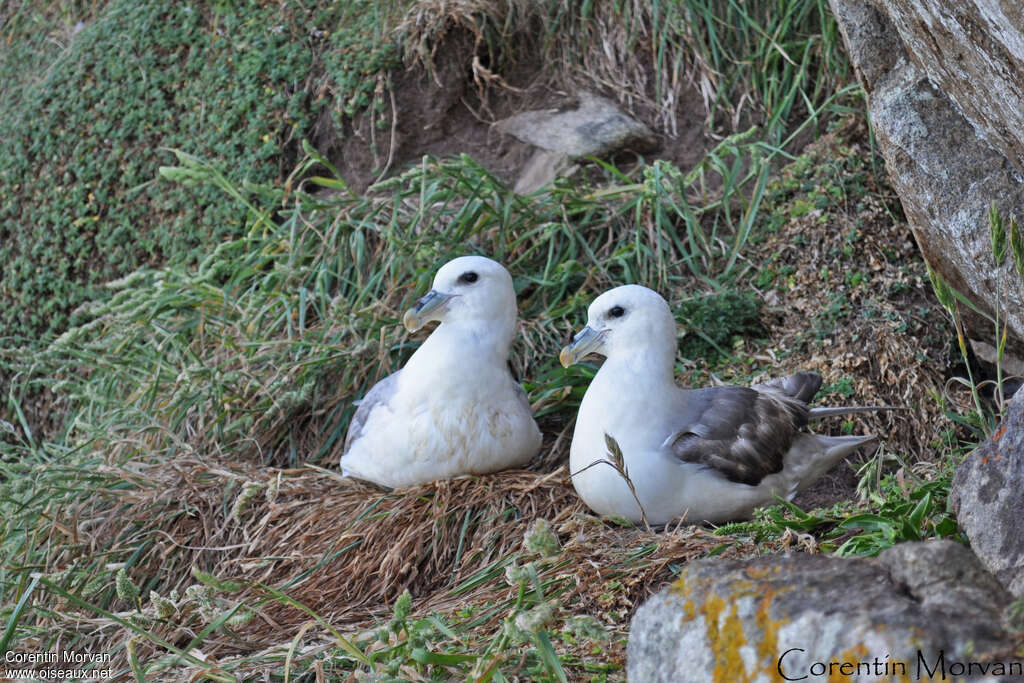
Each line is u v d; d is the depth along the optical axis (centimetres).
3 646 719
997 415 909
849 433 958
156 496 939
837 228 1120
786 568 496
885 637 430
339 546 869
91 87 1391
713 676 479
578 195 1184
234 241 1271
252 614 654
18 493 941
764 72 1289
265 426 1052
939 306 1050
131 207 1350
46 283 1353
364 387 1066
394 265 1137
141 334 1202
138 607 660
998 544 590
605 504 816
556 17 1352
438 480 897
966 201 801
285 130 1338
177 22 1405
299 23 1377
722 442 810
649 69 1334
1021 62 602
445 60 1332
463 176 1162
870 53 859
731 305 1070
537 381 1045
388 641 613
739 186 1179
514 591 733
